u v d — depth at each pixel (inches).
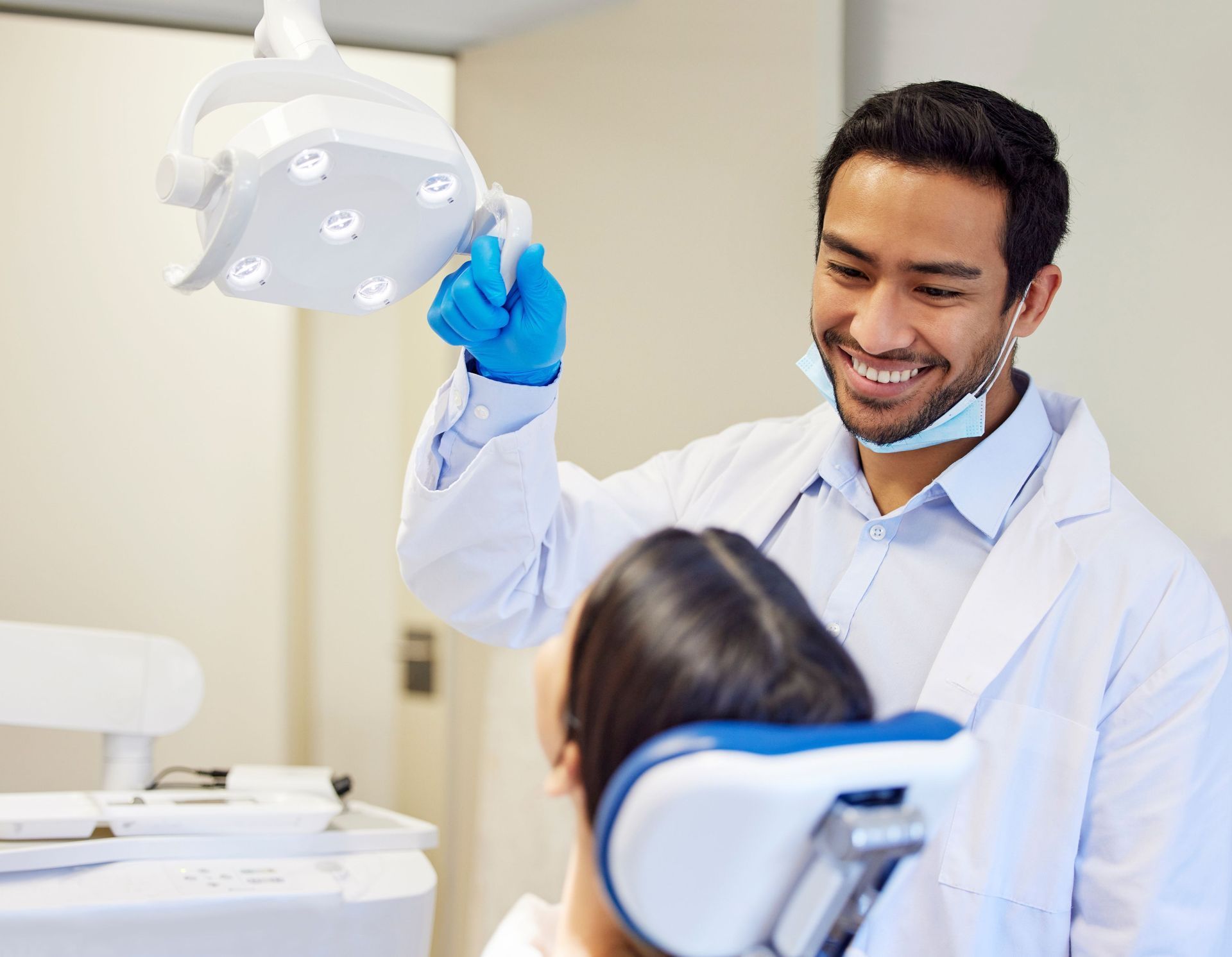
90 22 72.9
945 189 42.6
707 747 19.2
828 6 67.3
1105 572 45.7
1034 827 44.7
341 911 49.8
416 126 35.3
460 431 47.9
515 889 77.8
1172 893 43.1
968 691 45.1
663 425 72.5
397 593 106.9
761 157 68.8
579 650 24.1
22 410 99.2
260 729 109.5
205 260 34.7
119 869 48.8
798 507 53.4
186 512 105.7
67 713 58.6
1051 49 66.6
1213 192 62.3
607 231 73.9
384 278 38.8
